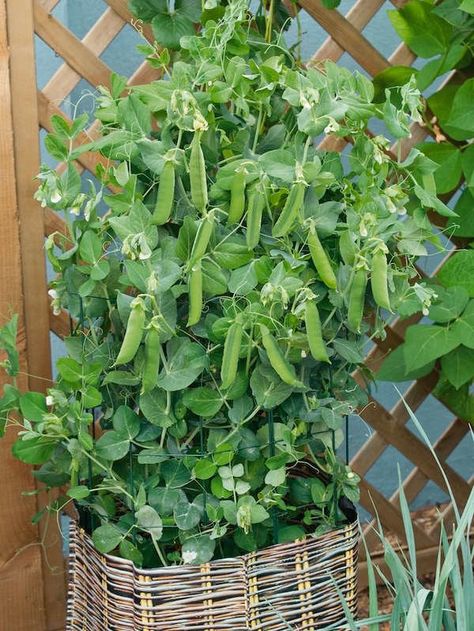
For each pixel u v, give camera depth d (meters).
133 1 1.23
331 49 1.56
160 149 1.01
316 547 1.10
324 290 1.08
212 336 1.03
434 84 2.09
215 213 1.07
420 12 1.49
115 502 1.20
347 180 1.12
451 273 1.48
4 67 1.32
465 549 1.02
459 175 1.52
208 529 1.09
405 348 1.45
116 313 1.11
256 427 1.16
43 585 1.46
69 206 1.10
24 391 1.40
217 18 1.21
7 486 1.40
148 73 1.44
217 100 1.03
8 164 1.34
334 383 1.15
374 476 2.19
